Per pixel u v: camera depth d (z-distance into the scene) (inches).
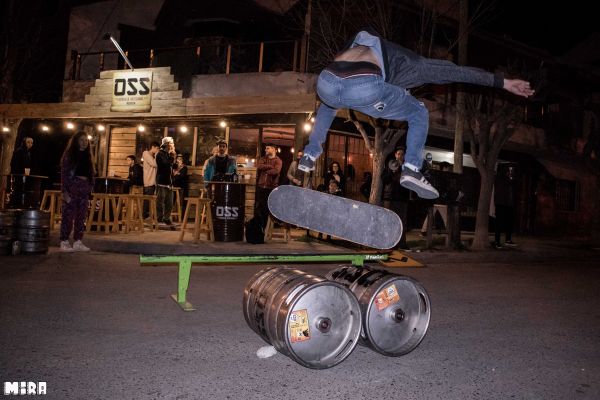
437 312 232.8
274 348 163.8
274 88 575.8
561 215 828.6
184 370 143.4
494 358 167.6
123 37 721.6
